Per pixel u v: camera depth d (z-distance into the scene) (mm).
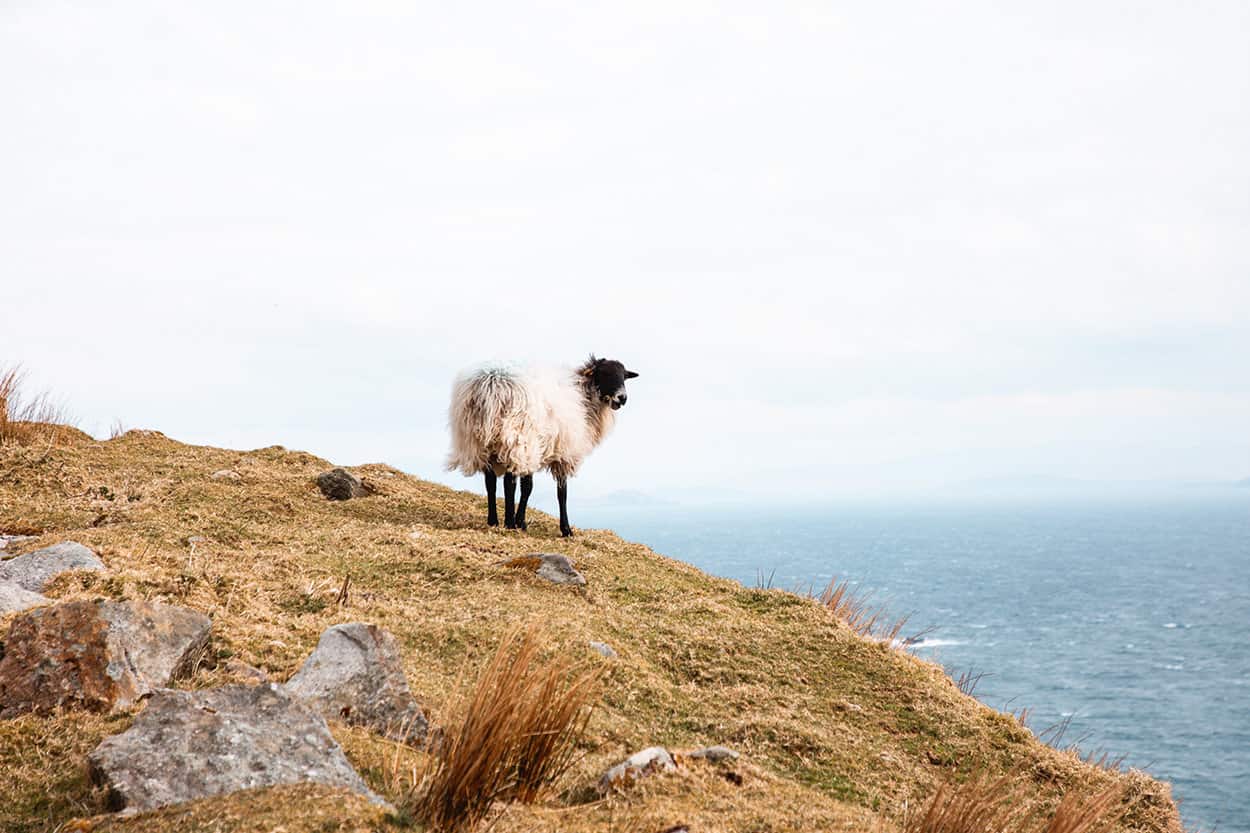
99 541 10734
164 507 13211
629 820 5406
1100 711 56438
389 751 6082
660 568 14258
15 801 5242
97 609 6734
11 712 6152
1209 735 51031
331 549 12078
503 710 5363
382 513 15461
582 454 15562
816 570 144625
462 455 14562
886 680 10547
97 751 5332
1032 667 71000
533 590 11391
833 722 9352
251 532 12438
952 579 147625
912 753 9023
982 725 9914
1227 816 37219
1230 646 85000
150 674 6609
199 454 18094
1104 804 6848
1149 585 146250
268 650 7625
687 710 8789
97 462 15625
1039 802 8344
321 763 5453
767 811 5852
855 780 7922
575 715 5840
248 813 4746
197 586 9000
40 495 13438
